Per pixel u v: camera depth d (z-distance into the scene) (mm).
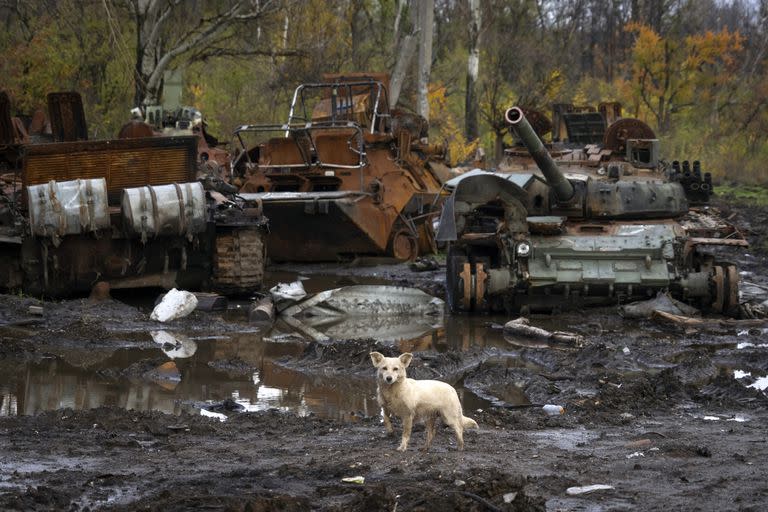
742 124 55188
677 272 17031
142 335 14383
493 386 11484
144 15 29891
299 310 16922
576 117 21750
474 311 17406
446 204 16906
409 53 36969
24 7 35906
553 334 14656
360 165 22328
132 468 7492
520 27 49844
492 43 48312
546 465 7551
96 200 16125
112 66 35219
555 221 17219
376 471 7320
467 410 10062
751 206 38188
